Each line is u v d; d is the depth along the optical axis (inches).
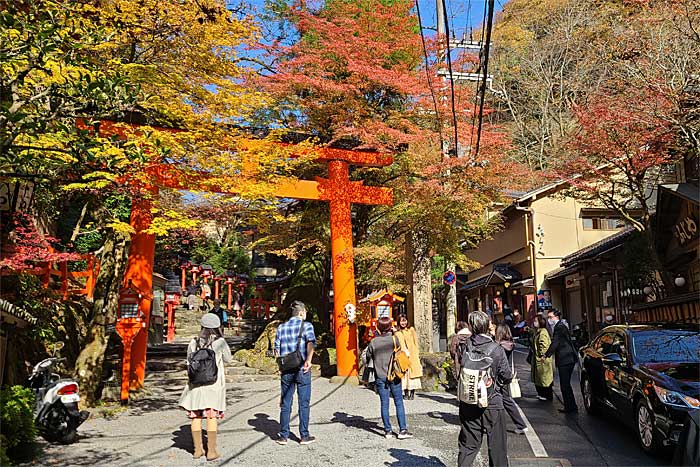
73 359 464.1
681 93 462.6
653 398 271.1
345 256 550.9
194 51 385.4
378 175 629.3
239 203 467.5
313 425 343.9
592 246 922.1
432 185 486.9
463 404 225.1
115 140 249.4
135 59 371.6
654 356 313.4
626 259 689.6
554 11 1194.6
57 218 592.7
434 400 428.8
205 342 274.7
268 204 453.7
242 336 989.8
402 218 586.6
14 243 374.3
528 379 561.0
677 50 480.7
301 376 296.5
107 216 434.3
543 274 1022.4
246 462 259.9
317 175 632.4
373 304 541.6
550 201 1036.5
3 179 275.9
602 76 869.2
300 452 277.1
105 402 420.8
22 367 381.7
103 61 359.3
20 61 252.8
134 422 359.9
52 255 337.1
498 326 334.3
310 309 695.1
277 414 381.7
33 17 254.8
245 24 414.6
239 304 1150.3
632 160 522.3
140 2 352.5
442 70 544.1
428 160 505.4
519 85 1286.9
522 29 1294.3
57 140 285.4
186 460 264.5
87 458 269.3
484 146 498.3
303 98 561.9
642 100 480.1
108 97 244.4
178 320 1027.9
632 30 516.1
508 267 1150.3
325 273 750.5
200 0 368.5
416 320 555.5
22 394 278.4
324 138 562.9
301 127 554.3
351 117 533.6
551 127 1168.2
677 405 256.8
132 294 420.5
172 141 356.5
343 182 555.5
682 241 587.5
